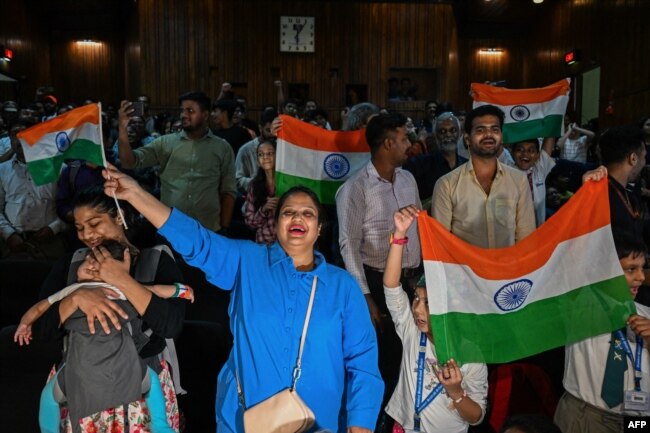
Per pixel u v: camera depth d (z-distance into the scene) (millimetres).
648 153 7004
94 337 2410
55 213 5379
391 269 2893
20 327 2414
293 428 2295
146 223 5051
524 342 2812
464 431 2928
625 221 3672
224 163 5406
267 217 4715
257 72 15609
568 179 6406
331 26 15719
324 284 2471
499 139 3670
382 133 3754
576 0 16266
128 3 16547
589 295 2879
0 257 5355
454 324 2770
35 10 17250
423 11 15891
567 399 3035
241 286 2467
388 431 3369
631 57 13523
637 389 2848
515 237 3783
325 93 15797
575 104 16375
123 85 18391
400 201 3840
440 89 15969
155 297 2453
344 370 2531
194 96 5223
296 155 4594
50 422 2521
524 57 19141
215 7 15422
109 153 6746
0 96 15336
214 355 3598
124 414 2502
